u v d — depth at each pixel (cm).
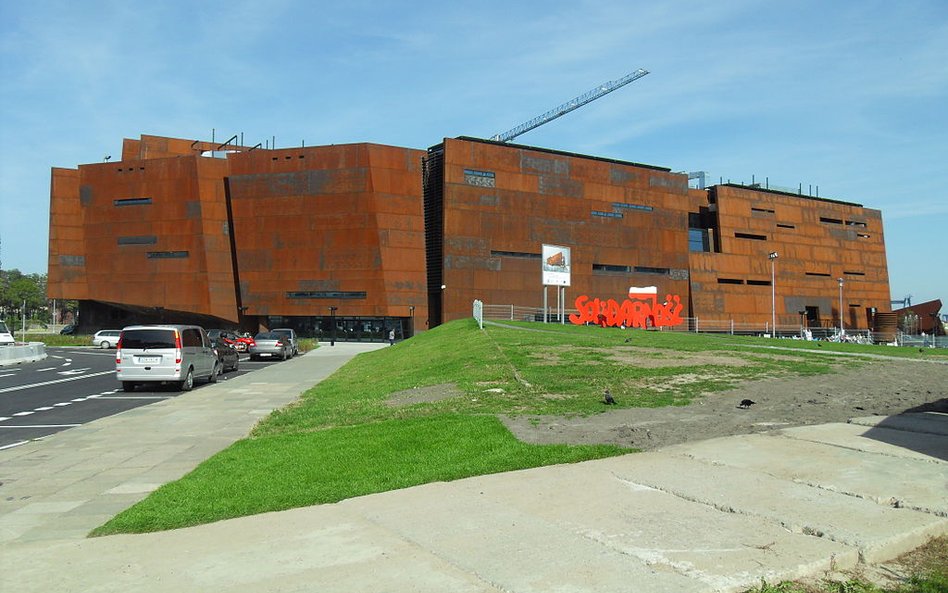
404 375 1930
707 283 9312
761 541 481
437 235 7975
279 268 7769
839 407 1131
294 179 7731
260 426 1233
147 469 940
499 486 657
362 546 505
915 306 11106
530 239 8044
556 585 414
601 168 8575
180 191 7800
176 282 7819
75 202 8212
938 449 768
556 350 2156
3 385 2272
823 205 10694
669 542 484
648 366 1714
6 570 493
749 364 1783
